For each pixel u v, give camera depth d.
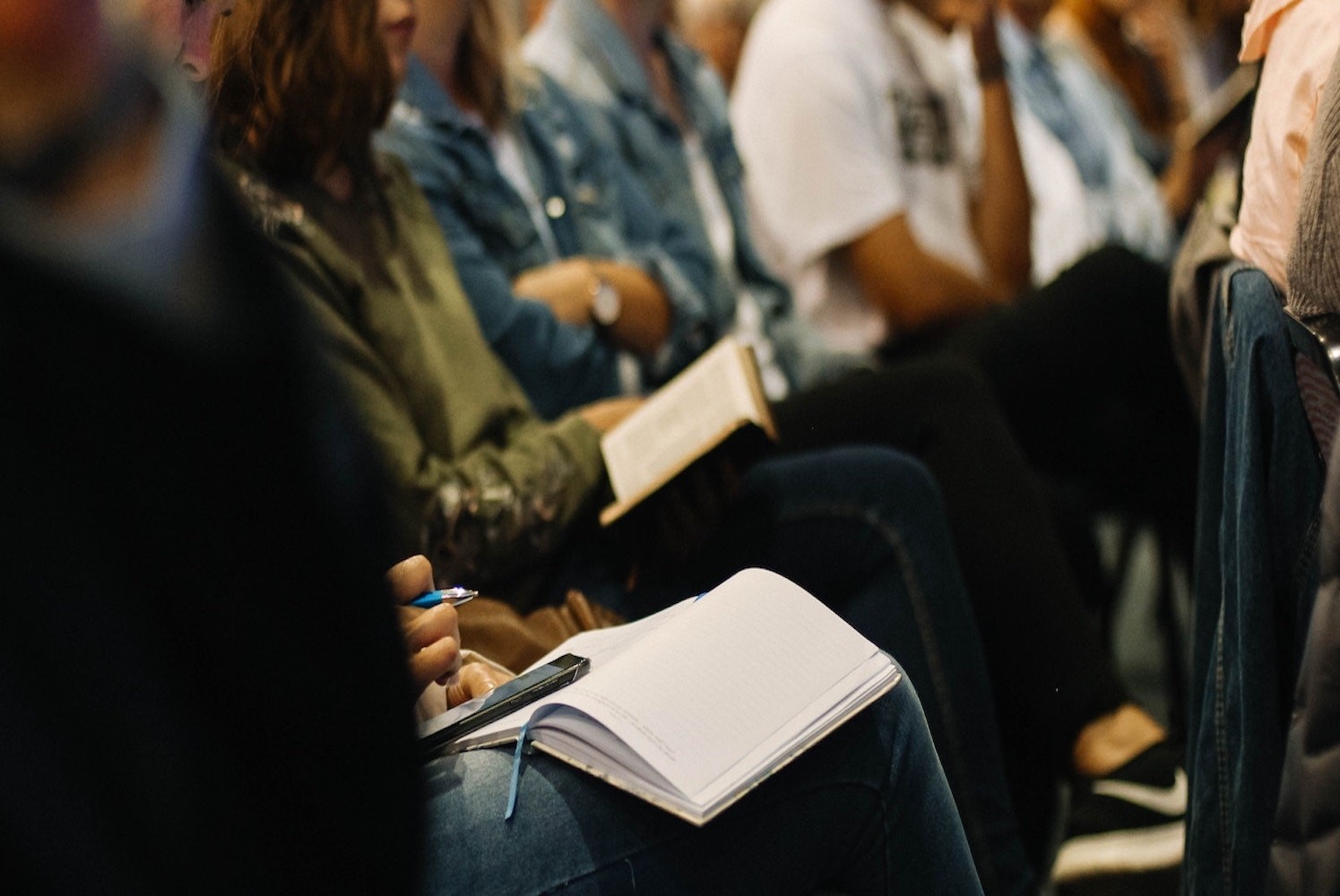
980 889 1.24
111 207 0.59
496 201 2.13
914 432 2.04
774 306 2.67
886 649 1.76
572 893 1.06
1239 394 1.34
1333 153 1.20
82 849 0.59
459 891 1.05
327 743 0.66
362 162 1.71
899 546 1.78
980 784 1.74
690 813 1.02
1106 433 2.55
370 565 0.68
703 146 2.71
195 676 0.62
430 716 1.27
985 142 3.12
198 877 0.62
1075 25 4.34
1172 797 1.83
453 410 1.67
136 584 0.60
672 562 1.75
